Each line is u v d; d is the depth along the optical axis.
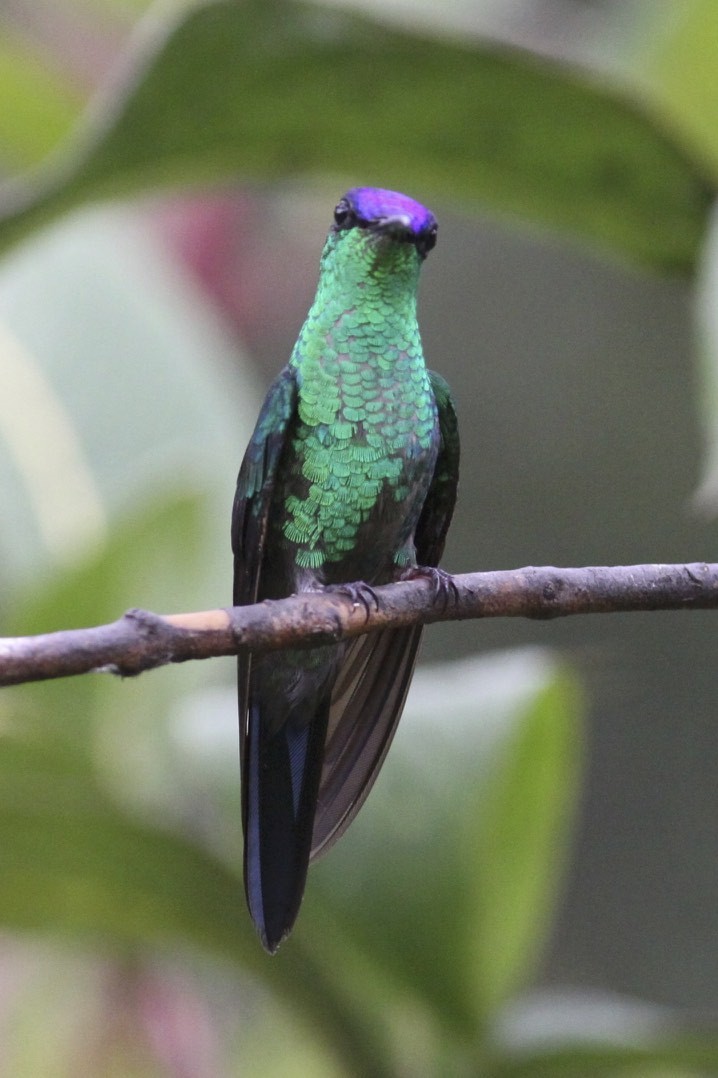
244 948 6.41
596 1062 6.14
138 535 7.81
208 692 7.63
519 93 5.91
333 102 5.95
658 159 6.11
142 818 6.12
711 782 19.23
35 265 10.20
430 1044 6.33
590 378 19.72
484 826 6.27
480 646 19.22
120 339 10.02
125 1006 7.60
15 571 9.07
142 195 6.26
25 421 9.52
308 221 11.42
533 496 19.52
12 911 6.52
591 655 6.46
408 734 6.45
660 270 6.61
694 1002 18.36
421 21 5.56
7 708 7.18
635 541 19.33
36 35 10.79
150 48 5.54
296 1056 7.75
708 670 19.45
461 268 20.00
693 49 7.48
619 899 19.02
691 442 19.31
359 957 6.27
